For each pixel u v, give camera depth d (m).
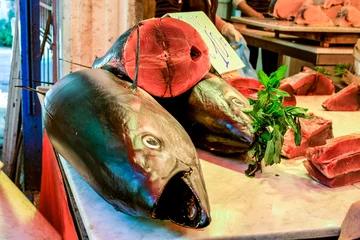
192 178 1.15
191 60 1.72
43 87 2.36
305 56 3.54
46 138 2.11
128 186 1.14
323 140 1.85
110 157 1.18
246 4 4.79
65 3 2.61
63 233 1.66
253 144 1.57
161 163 1.15
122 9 2.65
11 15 8.77
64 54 2.70
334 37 3.51
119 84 1.44
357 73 2.93
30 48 3.32
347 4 3.95
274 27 3.68
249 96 2.08
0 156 4.31
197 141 1.76
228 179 1.56
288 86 2.23
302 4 4.00
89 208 1.31
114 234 1.19
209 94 1.69
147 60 1.63
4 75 7.06
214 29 2.18
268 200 1.44
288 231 1.27
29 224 1.60
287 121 1.53
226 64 2.12
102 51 2.72
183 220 1.15
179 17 2.10
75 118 1.30
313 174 1.59
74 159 1.30
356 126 2.18
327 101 2.41
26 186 3.59
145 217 1.17
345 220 1.29
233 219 1.31
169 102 1.76
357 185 1.59
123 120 1.24
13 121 3.80
